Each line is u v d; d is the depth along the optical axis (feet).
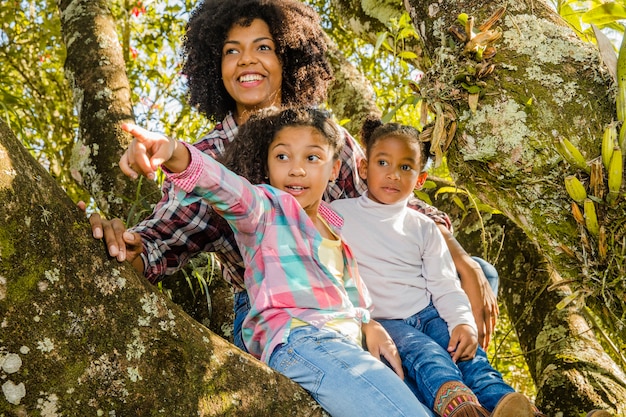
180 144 5.35
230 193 5.71
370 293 7.73
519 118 6.31
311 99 8.92
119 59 11.83
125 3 16.72
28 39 15.78
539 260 11.62
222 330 8.98
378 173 8.00
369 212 8.03
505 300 11.86
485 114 6.44
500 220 12.31
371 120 9.14
